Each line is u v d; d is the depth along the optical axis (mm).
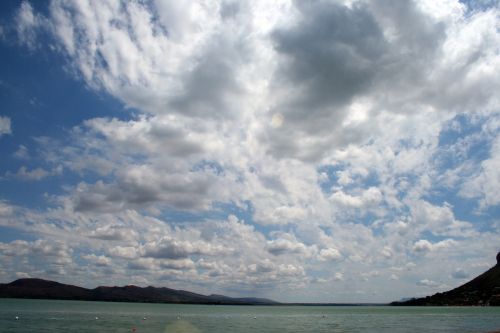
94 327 105625
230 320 160875
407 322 145500
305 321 157375
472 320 154375
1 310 184500
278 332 103188
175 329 108312
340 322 150625
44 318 135750
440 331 102562
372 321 155000
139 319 147000
